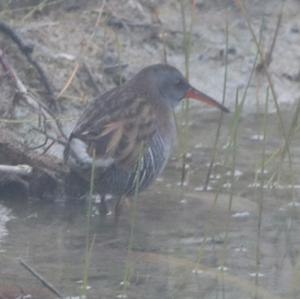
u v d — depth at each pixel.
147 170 11.95
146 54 15.62
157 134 12.08
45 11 15.48
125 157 11.67
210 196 12.38
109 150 11.61
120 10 15.89
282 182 12.74
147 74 12.54
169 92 12.64
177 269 10.40
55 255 10.61
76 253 10.70
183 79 12.77
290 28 16.44
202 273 10.33
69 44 15.20
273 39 15.52
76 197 12.15
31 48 13.88
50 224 11.47
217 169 13.06
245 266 10.52
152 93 12.45
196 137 14.02
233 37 16.19
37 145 12.74
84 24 15.50
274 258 10.73
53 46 15.07
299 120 14.48
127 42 15.64
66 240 11.05
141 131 11.90
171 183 12.76
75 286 9.88
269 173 12.97
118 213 11.81
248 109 15.15
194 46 15.95
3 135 12.43
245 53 16.00
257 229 11.49
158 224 11.59
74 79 14.67
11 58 14.40
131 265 10.41
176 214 11.89
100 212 11.91
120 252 10.77
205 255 10.75
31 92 13.28
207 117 14.80
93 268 10.30
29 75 14.30
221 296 9.81
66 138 12.62
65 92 14.44
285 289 10.00
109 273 10.20
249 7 16.56
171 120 12.44
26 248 10.77
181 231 11.40
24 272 10.14
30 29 15.09
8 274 10.08
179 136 13.48
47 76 14.15
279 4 16.66
